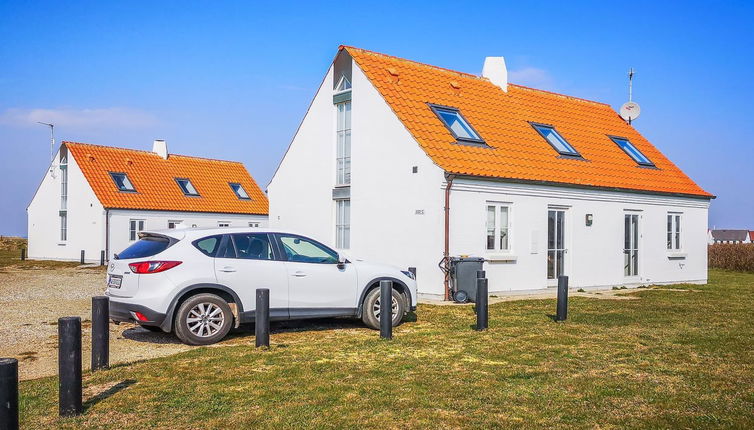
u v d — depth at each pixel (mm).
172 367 7824
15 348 9398
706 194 22672
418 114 17344
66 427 5703
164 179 39594
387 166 17000
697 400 6473
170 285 9492
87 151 37969
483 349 9008
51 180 39031
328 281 10703
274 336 10273
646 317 12266
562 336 10023
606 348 9086
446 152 16422
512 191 17109
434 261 15773
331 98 19000
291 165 20391
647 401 6453
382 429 5641
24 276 24078
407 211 16438
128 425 5742
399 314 11320
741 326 11188
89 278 23062
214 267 9859
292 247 10703
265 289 9242
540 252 17875
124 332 10766
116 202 35188
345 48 18453
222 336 9797
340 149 18828
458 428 5664
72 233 36875
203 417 5949
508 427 5688
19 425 5750
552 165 18562
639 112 24266
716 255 34750
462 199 16031
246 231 10406
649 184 20875
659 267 21500
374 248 17297
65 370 6020
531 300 15266
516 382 7180
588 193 19031
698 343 9422
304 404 6328
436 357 8500
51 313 12938
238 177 44031
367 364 8062
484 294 10797
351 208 18062
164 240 9844
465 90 20047
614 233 19922
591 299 15664
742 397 6582
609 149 21625
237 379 7262
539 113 21375
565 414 6039
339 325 11539
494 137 18344
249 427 5684
